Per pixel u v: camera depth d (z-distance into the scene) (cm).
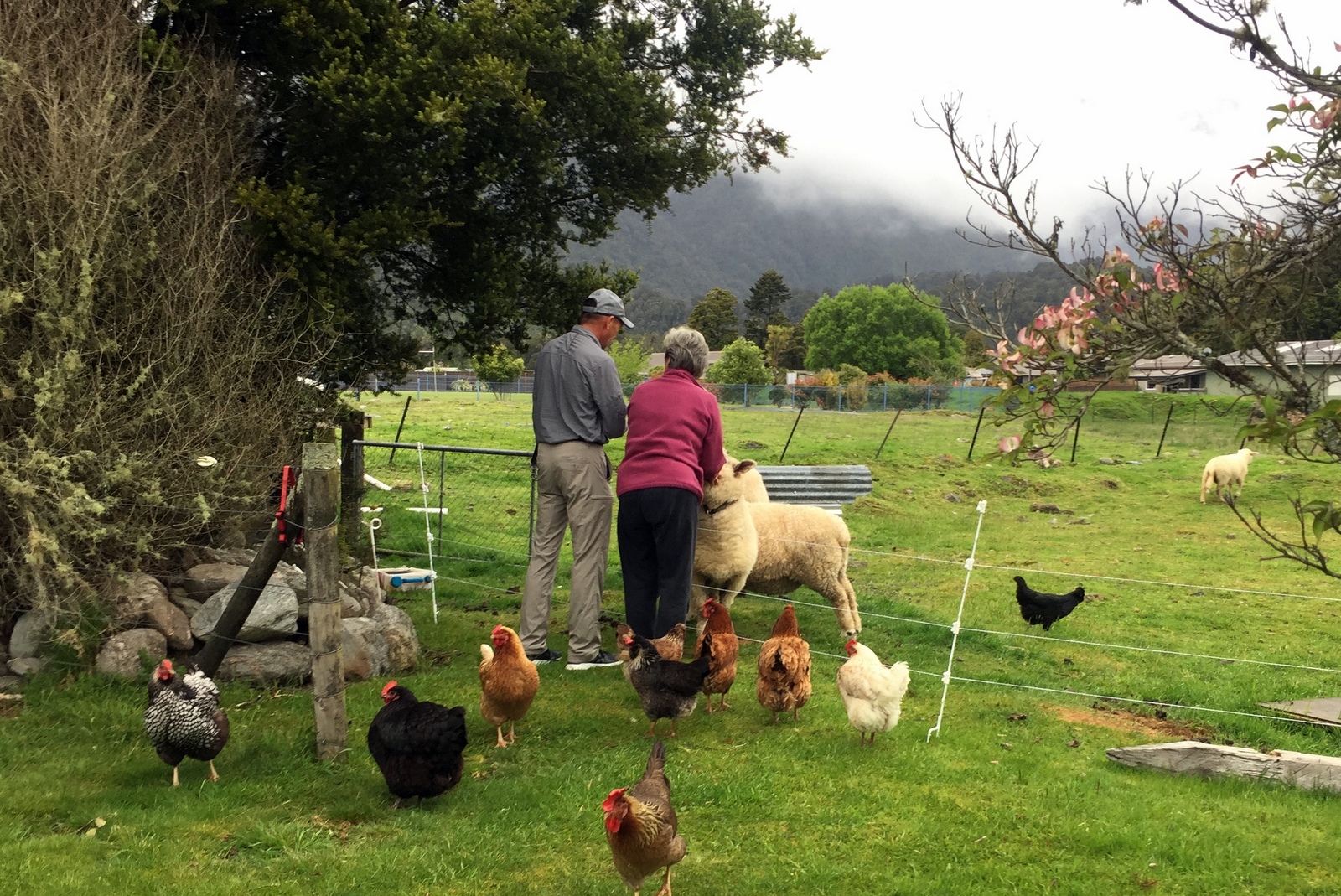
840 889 433
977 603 1160
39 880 398
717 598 856
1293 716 729
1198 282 280
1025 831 500
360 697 664
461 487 1839
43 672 629
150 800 491
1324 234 278
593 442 751
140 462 638
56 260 611
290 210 735
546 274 1061
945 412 4828
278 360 779
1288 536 1767
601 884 432
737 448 2819
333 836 467
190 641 680
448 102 763
